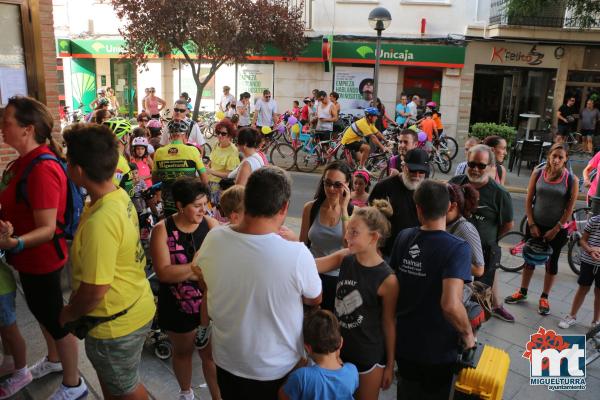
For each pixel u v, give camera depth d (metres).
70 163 2.43
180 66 20.12
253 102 19.03
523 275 5.59
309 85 18.33
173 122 5.01
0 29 5.46
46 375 3.60
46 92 5.92
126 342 2.62
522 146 12.95
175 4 12.77
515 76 17.80
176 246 3.07
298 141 13.88
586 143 16.69
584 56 17.11
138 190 5.75
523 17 15.84
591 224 4.91
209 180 6.09
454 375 2.95
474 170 4.27
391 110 18.02
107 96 18.28
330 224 3.64
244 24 13.70
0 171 5.58
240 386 2.30
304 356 2.48
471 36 16.92
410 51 17.05
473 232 3.42
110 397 2.76
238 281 2.20
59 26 20.80
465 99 17.58
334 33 17.50
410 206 3.92
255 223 2.22
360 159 11.05
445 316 2.64
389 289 2.72
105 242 2.39
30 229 3.08
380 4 17.17
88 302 2.41
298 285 2.20
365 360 2.77
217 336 2.34
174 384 3.69
